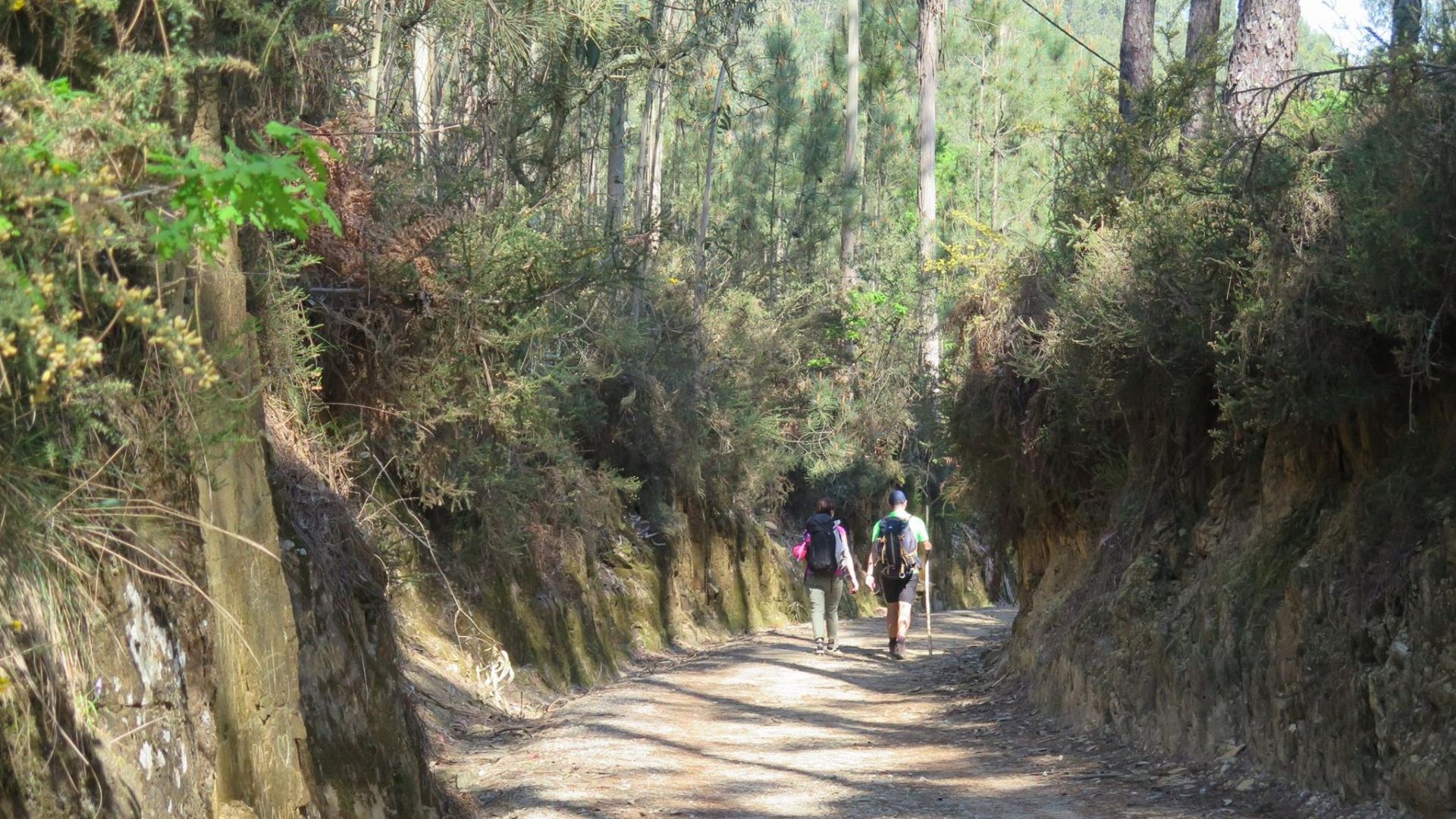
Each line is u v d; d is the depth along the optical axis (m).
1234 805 7.09
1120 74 14.06
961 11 45.09
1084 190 11.08
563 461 14.27
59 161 2.74
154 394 4.15
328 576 6.22
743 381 22.92
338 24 7.35
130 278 3.96
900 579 16.09
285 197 2.70
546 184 10.55
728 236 27.34
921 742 10.04
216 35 4.57
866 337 27.78
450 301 8.50
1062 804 7.48
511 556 13.88
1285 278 7.47
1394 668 6.39
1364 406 7.38
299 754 5.02
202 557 4.52
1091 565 11.15
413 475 9.41
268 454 5.71
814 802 7.68
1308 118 8.20
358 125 8.02
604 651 16.55
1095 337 9.59
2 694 3.17
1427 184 6.30
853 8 31.42
